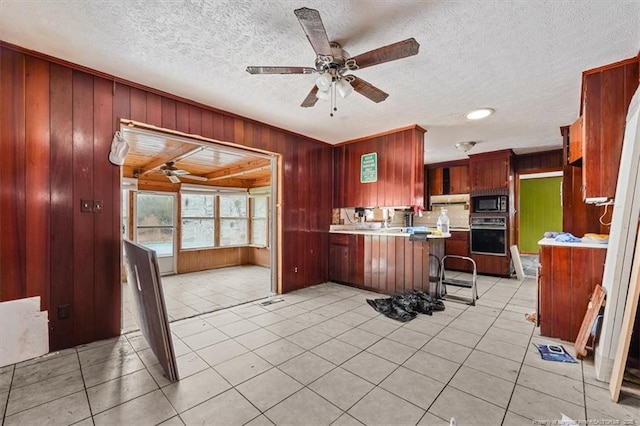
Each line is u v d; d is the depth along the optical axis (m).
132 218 5.73
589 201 2.50
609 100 2.40
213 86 2.87
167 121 3.05
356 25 1.94
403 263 4.09
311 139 4.77
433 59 2.34
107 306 2.70
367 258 4.50
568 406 1.76
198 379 2.04
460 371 2.15
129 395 1.86
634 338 2.22
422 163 4.27
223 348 2.52
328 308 3.61
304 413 1.70
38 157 2.37
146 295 2.22
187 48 2.23
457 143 5.03
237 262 7.14
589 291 2.55
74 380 2.02
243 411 1.71
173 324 3.09
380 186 4.50
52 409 1.72
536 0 1.70
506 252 5.41
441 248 4.21
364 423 1.61
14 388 1.93
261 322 3.13
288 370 2.16
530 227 8.67
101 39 2.13
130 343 2.60
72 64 2.48
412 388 1.94
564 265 2.67
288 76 2.65
